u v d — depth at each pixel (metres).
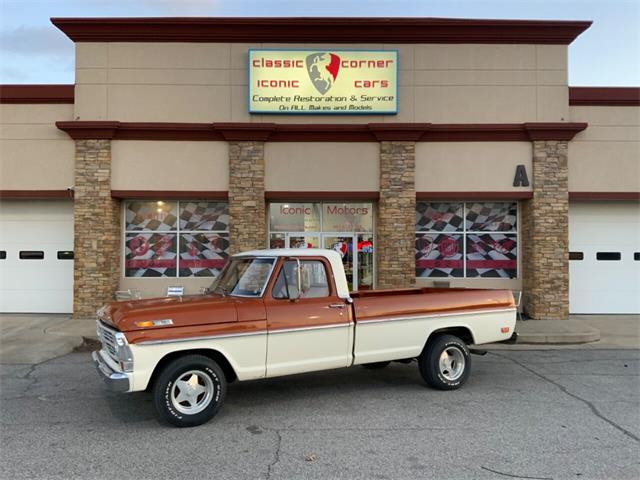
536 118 12.34
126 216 12.67
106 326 5.38
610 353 9.03
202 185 12.12
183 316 5.20
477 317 6.84
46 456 4.36
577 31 12.24
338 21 12.03
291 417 5.42
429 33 12.25
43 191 12.12
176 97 12.16
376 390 6.54
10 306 12.77
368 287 12.80
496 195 12.24
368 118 12.29
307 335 5.78
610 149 12.39
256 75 12.14
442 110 12.30
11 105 12.15
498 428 5.03
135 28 11.98
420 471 4.03
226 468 4.10
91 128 11.83
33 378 7.18
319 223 12.90
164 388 5.04
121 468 4.11
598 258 13.10
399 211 12.10
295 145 12.19
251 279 5.90
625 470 4.04
